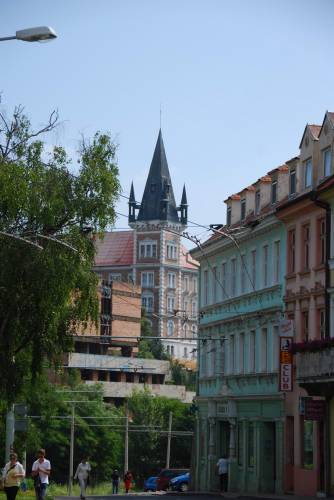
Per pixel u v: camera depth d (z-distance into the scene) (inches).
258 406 2586.1
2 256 1764.3
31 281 1774.1
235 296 2807.6
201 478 3029.0
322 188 2155.5
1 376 1836.9
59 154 1854.1
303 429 2285.9
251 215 2815.0
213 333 2984.7
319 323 2234.3
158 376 7022.6
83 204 1824.6
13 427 2047.2
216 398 2861.7
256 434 2581.2
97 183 1844.2
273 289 2502.5
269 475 2536.9
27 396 2031.3
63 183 1830.7
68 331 1870.1
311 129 2389.3
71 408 4722.0
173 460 5610.2
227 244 2832.2
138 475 5452.8
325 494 2096.5
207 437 2979.8
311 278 2273.6
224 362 2876.5
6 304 1793.8
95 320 1870.1
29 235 1770.4
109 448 4913.9
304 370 2074.3
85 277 1835.6
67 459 4670.3
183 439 5659.5
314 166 2345.0
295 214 2364.7
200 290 3129.9
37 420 4566.9
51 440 4594.0
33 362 1862.7
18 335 1836.9
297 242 2359.7
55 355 1877.5
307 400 2097.7
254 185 2832.2
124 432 5231.3
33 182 1786.4
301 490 2267.5
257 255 2642.7
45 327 1827.0
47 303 1788.9
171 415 5113.2
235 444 2743.6
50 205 1769.2
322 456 2170.3
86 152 1893.5
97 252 1863.9
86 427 4761.3
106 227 1839.3
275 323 2498.8
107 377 6515.8
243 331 2728.8
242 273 2758.4
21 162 1802.4
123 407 5669.3
